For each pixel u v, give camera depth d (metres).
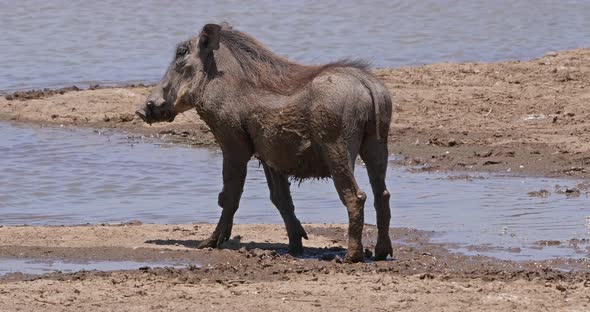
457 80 89.62
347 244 46.34
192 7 170.00
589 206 53.81
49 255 43.94
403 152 69.94
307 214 53.97
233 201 44.78
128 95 87.94
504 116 78.81
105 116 82.38
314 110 41.41
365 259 43.00
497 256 43.81
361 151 42.12
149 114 45.81
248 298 36.75
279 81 43.00
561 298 36.62
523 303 36.00
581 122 75.88
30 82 101.50
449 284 38.31
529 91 85.00
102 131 78.62
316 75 41.81
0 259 43.34
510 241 46.59
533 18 156.50
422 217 52.12
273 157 43.16
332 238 47.75
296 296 36.94
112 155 70.62
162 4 173.12
